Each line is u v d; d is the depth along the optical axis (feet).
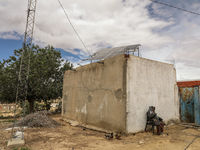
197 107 25.39
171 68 29.01
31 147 16.16
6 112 94.68
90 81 28.43
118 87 22.18
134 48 26.00
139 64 22.91
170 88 28.09
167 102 26.91
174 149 15.06
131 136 19.93
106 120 23.68
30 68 52.60
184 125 26.91
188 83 31.96
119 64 22.47
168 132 22.57
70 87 34.96
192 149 14.94
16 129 23.86
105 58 27.14
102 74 25.70
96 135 21.83
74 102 32.58
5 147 16.15
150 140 18.30
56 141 18.39
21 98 52.19
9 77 50.93
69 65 63.00
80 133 23.07
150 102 23.81
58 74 59.67
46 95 53.42
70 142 18.04
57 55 63.41
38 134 21.49
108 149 15.52
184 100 31.71
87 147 16.19
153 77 24.94
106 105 24.04
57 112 60.23
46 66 53.26
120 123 21.15
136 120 21.39
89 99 28.07
